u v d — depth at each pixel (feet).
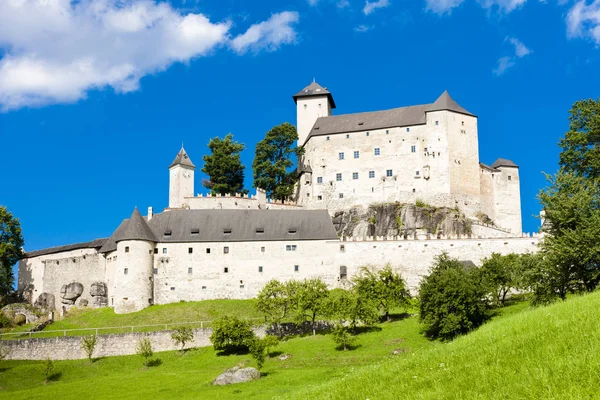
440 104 419.95
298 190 441.27
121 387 194.80
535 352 88.48
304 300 248.11
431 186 407.23
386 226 388.78
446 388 84.79
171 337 248.32
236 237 331.57
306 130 479.41
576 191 178.50
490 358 92.73
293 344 230.89
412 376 97.40
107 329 270.67
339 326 216.13
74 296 335.67
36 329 280.31
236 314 289.33
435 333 212.02
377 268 322.55
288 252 328.90
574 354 82.07
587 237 163.02
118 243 321.73
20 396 195.42
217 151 431.02
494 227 382.01
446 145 411.13
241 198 403.34
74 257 347.56
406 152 417.49
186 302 319.06
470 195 411.13
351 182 423.64
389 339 217.36
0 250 325.62
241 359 222.28
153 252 326.85
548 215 177.58
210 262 327.26
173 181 447.42
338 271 324.19
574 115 259.19
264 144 441.27
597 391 70.44
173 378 202.28
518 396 74.79
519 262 237.66
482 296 207.62
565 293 171.94
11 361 243.60
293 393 126.62
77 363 239.50
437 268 265.13
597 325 91.56
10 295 362.12
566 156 252.83
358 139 430.20
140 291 314.96
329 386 113.39
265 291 269.44
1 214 340.59
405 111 438.40
